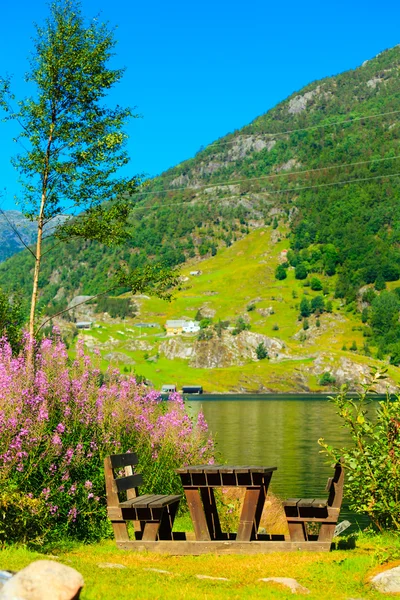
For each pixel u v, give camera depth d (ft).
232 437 231.71
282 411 456.86
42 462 43.70
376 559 36.11
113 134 62.49
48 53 62.18
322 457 158.61
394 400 45.11
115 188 64.85
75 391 50.62
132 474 45.19
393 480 42.65
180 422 58.49
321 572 34.60
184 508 58.80
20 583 19.69
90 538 45.65
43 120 62.95
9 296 75.97
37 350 54.60
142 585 30.76
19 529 41.34
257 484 40.55
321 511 39.75
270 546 39.63
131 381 56.44
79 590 20.06
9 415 42.83
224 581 32.58
